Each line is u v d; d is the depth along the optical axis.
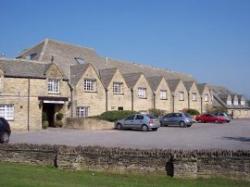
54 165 16.09
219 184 12.89
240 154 13.12
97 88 50.84
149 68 73.25
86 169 15.30
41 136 34.19
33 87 43.62
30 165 16.48
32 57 54.75
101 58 64.00
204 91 74.62
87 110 49.44
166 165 14.10
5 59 43.31
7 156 17.27
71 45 59.81
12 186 11.94
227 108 89.06
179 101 66.62
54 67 45.69
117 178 13.90
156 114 56.12
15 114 42.12
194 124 55.47
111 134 36.88
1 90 41.31
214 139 30.70
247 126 50.09
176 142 28.08
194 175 13.53
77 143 27.47
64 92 46.69
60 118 46.19
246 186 12.58
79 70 50.19
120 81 54.34
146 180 13.55
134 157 14.59
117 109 53.53
